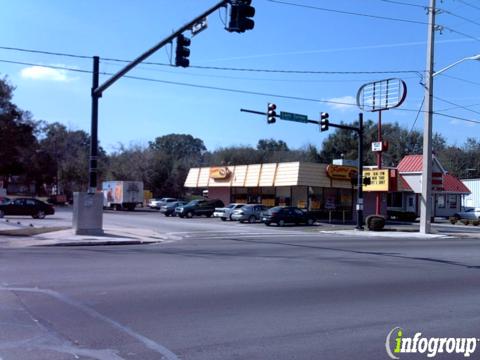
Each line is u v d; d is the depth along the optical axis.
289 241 25.59
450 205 61.69
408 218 53.03
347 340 7.29
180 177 85.56
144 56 20.23
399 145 86.75
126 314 8.50
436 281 13.02
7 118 64.69
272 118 30.33
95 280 11.74
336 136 89.25
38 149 88.00
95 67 24.27
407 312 9.24
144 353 6.45
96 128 24.97
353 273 14.05
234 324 8.02
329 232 34.16
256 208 43.53
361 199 36.47
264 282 12.12
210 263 15.47
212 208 50.22
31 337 7.07
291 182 45.75
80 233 25.22
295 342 7.11
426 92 34.41
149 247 21.17
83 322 7.91
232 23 14.45
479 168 87.94
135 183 62.97
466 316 8.98
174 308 9.04
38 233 25.67
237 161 89.62
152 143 136.88
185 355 6.41
